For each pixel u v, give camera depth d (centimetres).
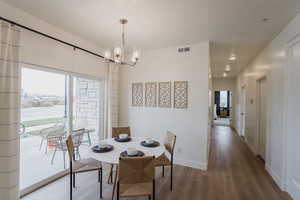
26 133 247
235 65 541
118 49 210
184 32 279
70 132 307
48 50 253
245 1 189
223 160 368
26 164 249
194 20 237
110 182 261
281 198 226
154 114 371
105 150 211
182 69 341
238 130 671
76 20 243
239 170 315
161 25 255
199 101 324
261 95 392
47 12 222
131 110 400
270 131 304
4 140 187
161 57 363
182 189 246
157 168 321
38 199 216
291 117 233
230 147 475
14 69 196
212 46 348
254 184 263
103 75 372
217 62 498
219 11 212
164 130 360
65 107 306
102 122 384
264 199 224
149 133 377
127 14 224
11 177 190
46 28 250
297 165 218
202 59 322
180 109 342
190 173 300
